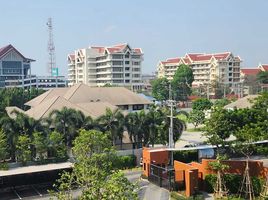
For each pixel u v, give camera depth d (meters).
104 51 178.50
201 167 46.25
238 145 44.31
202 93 168.50
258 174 45.56
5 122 53.91
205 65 194.12
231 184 44.28
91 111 73.75
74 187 41.69
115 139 60.12
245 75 189.62
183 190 45.69
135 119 60.59
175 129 63.09
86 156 39.62
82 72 194.25
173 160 54.91
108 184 23.03
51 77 199.62
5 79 198.00
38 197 44.38
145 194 44.78
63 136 56.81
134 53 178.75
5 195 45.31
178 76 164.75
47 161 53.19
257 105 54.12
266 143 53.62
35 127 55.81
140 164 58.81
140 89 181.25
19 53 199.88
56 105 70.31
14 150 54.28
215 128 46.88
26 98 111.56
